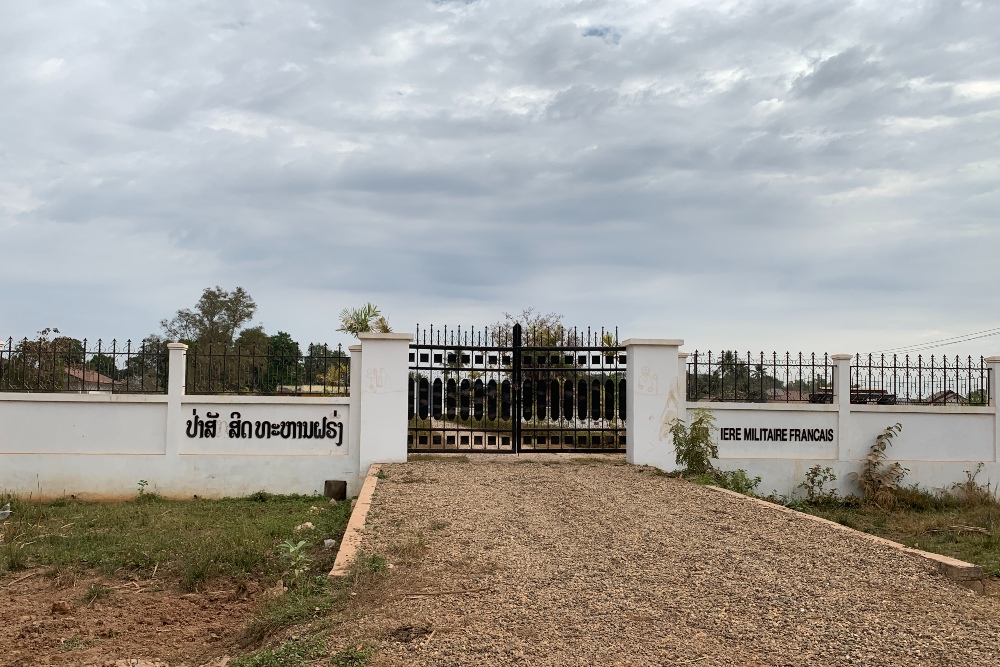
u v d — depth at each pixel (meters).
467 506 11.18
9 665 6.73
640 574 7.94
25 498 14.49
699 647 6.03
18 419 14.70
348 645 6.03
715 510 11.00
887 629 6.45
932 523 13.13
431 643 6.02
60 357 15.48
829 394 16.47
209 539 10.69
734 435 15.89
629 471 14.30
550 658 5.78
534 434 16.28
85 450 14.80
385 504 11.27
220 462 14.95
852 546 9.02
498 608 6.84
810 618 6.69
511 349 16.16
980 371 16.69
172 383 14.98
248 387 15.43
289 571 8.94
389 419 15.08
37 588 8.98
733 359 16.12
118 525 12.14
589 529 9.91
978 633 6.39
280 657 5.98
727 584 7.61
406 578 7.77
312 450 15.18
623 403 16.28
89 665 6.71
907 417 16.38
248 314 44.06
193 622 7.91
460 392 16.02
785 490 15.91
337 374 15.95
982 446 16.55
